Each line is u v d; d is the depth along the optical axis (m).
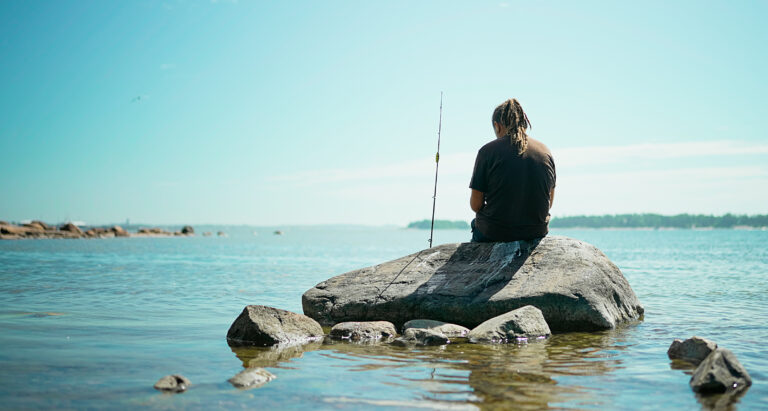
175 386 2.70
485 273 5.25
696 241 62.69
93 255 21.06
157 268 14.20
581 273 5.00
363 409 2.36
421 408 2.38
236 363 3.36
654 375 3.06
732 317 5.65
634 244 51.56
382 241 65.56
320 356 3.62
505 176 5.27
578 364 3.34
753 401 2.55
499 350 3.85
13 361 3.26
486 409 2.38
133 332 4.52
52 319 5.12
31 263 15.11
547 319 4.76
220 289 8.79
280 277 11.70
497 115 5.48
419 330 4.30
